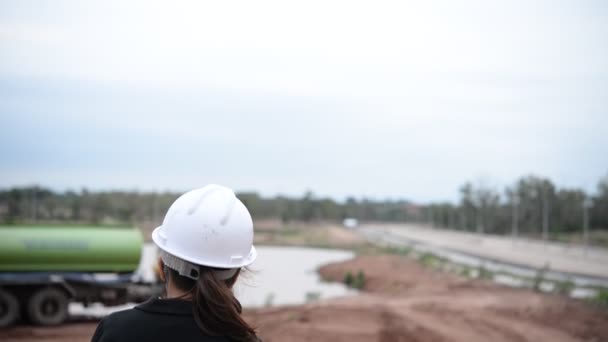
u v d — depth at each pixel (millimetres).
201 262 2080
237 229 2160
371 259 51125
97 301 18125
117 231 18484
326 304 21906
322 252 76250
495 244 80375
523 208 102625
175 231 2121
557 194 99062
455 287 29641
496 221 116688
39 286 17531
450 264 47406
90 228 18297
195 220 2115
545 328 17344
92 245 17938
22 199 86938
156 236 2197
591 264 47375
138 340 1915
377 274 40875
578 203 96125
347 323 17047
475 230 123312
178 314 1967
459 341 14719
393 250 68875
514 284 31859
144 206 98125
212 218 2123
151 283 18656
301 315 18234
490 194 117812
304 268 51688
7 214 83312
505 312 20344
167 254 2117
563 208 97875
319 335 15117
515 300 24016
